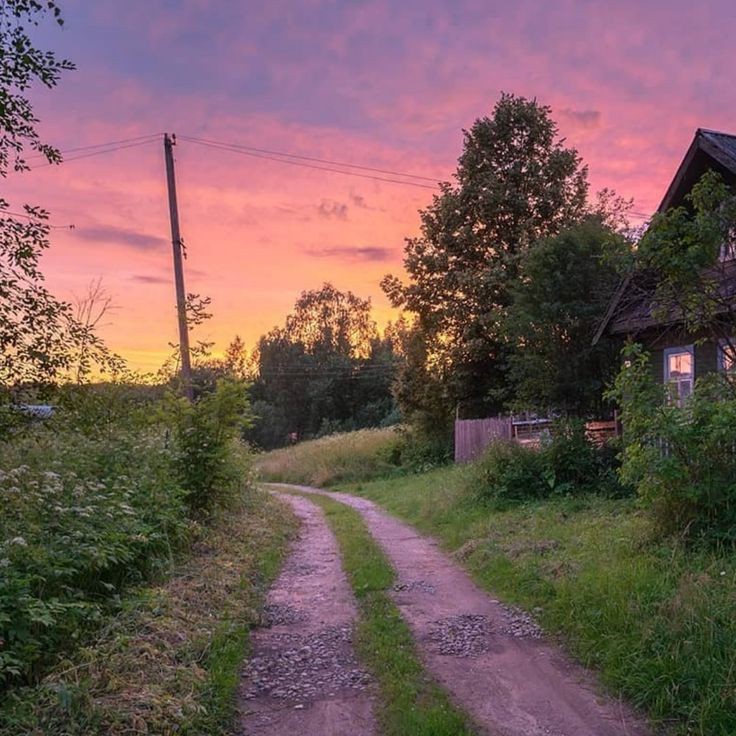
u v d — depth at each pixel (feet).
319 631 21.54
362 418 213.05
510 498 43.16
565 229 56.54
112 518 23.07
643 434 25.34
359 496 71.26
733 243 25.70
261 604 24.34
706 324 27.53
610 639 18.34
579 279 52.37
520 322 53.52
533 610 22.62
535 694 16.52
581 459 42.73
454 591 26.48
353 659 19.11
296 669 18.33
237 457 44.19
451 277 85.25
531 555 28.53
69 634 17.04
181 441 34.71
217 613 21.72
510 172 84.84
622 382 26.22
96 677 15.11
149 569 23.98
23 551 17.12
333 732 14.70
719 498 23.47
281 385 227.81
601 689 16.62
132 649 17.07
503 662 18.71
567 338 53.11
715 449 23.88
